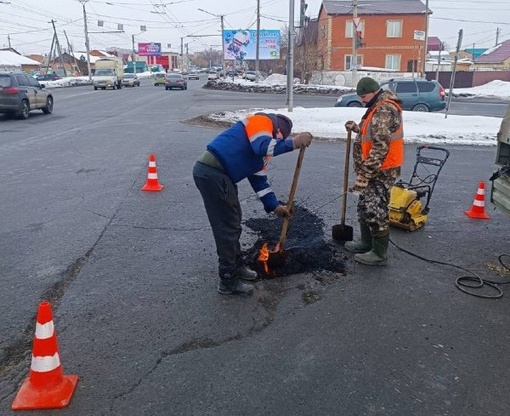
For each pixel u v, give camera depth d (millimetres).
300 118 16031
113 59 43125
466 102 30406
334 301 3775
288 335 3289
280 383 2781
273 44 55344
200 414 2527
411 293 3939
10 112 16766
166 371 2881
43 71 70750
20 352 3076
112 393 2684
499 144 4613
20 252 4707
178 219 5742
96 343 3166
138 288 3955
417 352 3115
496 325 3473
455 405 2627
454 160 10156
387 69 47250
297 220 5680
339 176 8234
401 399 2666
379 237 4371
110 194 6867
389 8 47312
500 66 54156
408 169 9086
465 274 4332
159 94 33594
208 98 29109
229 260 3738
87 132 13562
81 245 4895
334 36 47844
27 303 3695
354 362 2996
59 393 2600
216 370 2896
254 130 3531
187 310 3605
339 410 2568
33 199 6590
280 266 4227
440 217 6016
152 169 7066
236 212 3715
